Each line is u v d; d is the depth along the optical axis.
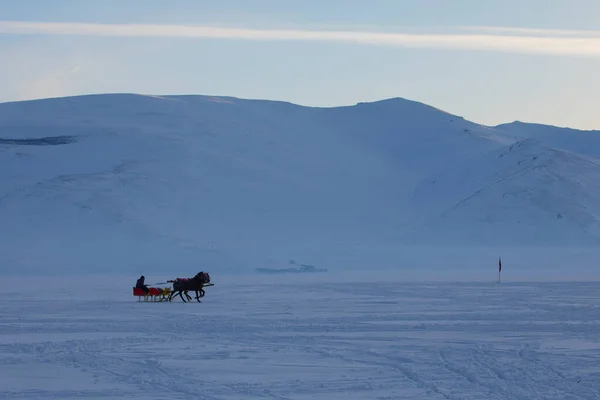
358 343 27.14
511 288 59.94
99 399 17.67
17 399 17.70
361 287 62.50
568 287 61.25
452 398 17.64
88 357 23.91
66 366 22.25
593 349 25.34
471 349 25.39
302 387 19.08
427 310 40.06
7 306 44.53
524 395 17.86
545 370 21.33
